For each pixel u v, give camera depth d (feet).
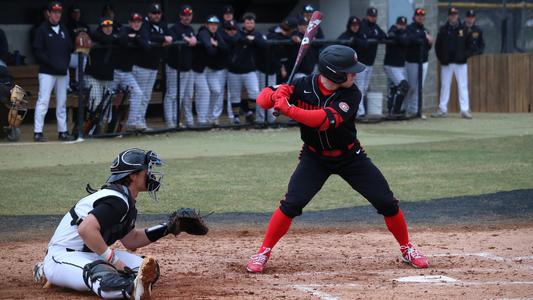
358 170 58.49
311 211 84.33
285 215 58.44
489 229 75.72
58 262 49.60
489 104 193.06
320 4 178.91
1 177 100.22
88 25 160.04
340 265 61.16
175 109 144.46
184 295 50.83
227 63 147.43
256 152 123.95
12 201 86.69
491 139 140.15
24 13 153.69
